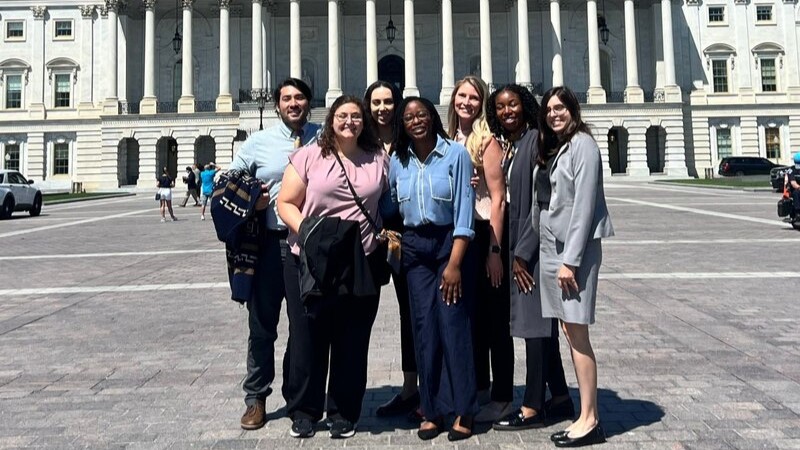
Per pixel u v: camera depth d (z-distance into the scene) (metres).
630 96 57.09
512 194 5.39
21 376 6.73
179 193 52.44
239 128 54.53
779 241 16.56
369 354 7.49
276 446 4.95
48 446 4.93
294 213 5.12
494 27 61.12
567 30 61.22
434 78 61.41
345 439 5.11
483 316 5.79
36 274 13.55
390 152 5.49
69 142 59.56
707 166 58.84
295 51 55.91
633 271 12.61
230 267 5.46
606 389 6.11
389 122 5.64
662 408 5.56
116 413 5.65
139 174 57.09
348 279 4.90
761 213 24.30
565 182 4.87
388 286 12.06
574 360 4.96
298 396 5.20
